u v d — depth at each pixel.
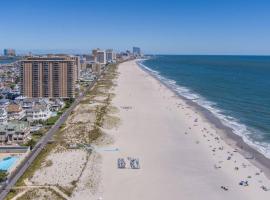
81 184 129.38
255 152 166.62
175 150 169.62
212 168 147.62
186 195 123.31
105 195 122.25
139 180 135.12
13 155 156.88
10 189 123.44
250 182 134.50
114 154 163.12
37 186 126.56
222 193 125.19
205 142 181.62
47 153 160.88
